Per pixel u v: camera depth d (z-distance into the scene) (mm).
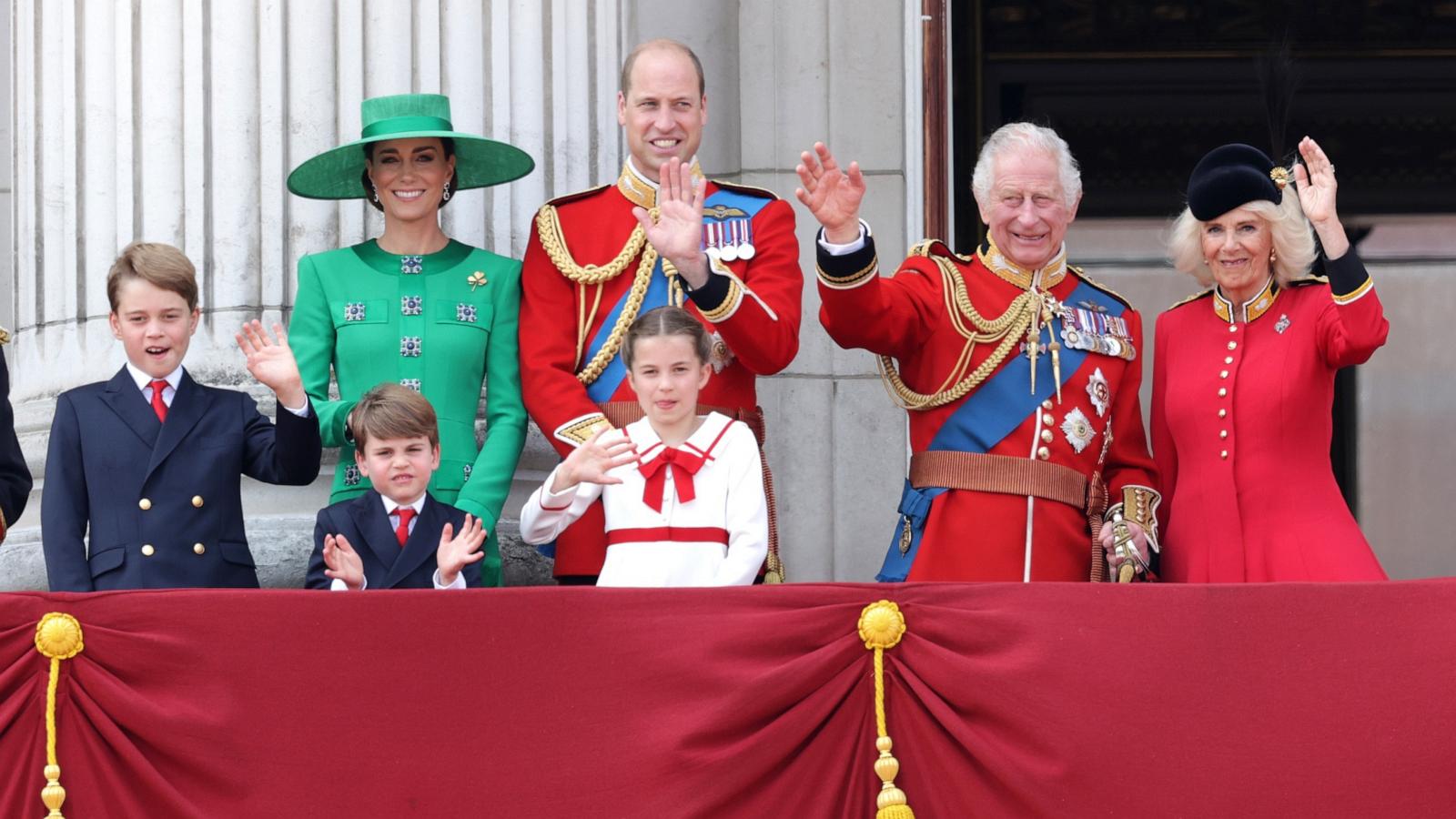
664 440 18125
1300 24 33750
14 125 24125
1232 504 18609
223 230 22000
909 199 26797
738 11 27062
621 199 20125
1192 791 15688
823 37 26922
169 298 18484
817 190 18312
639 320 18156
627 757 15773
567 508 17828
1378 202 33688
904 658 16078
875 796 15922
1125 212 33469
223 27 22250
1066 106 33438
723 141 26953
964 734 15828
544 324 19859
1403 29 33688
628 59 20297
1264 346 18891
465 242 22359
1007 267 19484
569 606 15977
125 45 22562
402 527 18484
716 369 19438
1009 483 18875
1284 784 15688
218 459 18500
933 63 27000
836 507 26266
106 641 15930
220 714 15820
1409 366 33312
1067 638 15914
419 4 22562
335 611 15961
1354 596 15922
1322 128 33750
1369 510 33062
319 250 22000
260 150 22188
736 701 15781
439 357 19812
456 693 15867
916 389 19375
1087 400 19312
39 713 15859
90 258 22484
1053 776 15719
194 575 18156
